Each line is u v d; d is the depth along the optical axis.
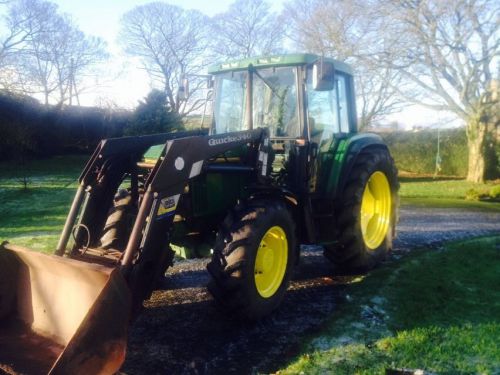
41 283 3.50
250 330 4.03
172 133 4.84
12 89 23.44
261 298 4.09
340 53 19.12
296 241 4.67
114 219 4.27
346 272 5.73
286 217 4.36
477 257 6.30
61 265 3.28
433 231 8.51
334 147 5.41
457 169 22.12
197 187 4.32
